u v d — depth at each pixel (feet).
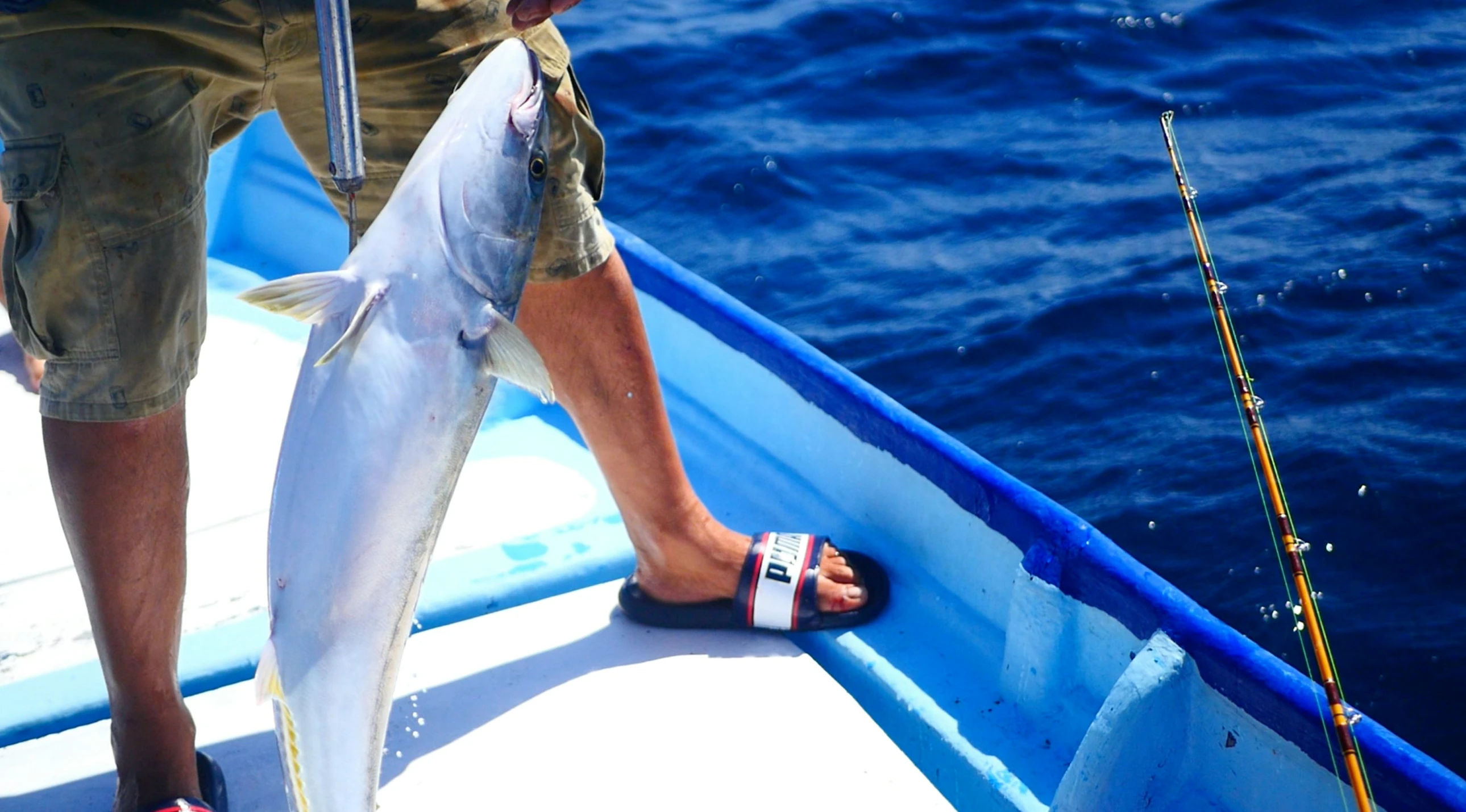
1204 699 7.21
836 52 29.86
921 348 19.19
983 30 30.35
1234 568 14.43
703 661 8.54
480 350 5.23
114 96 5.99
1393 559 14.37
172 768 6.94
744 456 10.68
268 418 11.32
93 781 7.59
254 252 14.85
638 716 8.07
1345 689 12.67
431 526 5.27
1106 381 18.07
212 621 8.84
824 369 9.85
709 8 32.68
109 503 6.42
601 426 8.18
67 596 9.13
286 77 6.66
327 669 5.18
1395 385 17.34
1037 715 8.14
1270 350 18.35
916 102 27.61
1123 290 19.99
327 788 5.36
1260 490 15.57
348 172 5.41
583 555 9.51
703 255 22.52
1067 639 8.04
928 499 9.14
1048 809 7.44
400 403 5.10
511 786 7.55
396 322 5.11
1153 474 16.07
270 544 5.16
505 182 5.26
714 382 11.05
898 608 9.14
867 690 8.68
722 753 7.77
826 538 9.16
